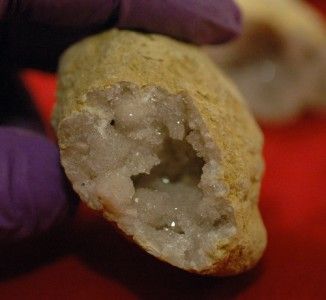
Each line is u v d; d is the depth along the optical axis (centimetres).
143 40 15
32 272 16
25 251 17
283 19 28
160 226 14
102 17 15
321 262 17
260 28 28
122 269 16
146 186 15
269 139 25
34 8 15
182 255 14
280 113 28
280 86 29
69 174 14
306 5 35
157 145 14
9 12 15
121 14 15
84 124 14
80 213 18
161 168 15
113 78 14
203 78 15
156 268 16
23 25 15
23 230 14
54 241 17
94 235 17
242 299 16
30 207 14
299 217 19
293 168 23
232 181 14
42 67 18
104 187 14
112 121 14
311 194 21
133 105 14
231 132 14
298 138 25
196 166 15
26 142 15
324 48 28
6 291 15
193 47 17
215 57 28
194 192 14
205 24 16
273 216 19
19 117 17
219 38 17
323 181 22
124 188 14
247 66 29
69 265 16
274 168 22
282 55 28
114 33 15
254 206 15
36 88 26
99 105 14
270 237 18
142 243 14
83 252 17
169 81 14
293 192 21
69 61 16
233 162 14
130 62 14
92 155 14
